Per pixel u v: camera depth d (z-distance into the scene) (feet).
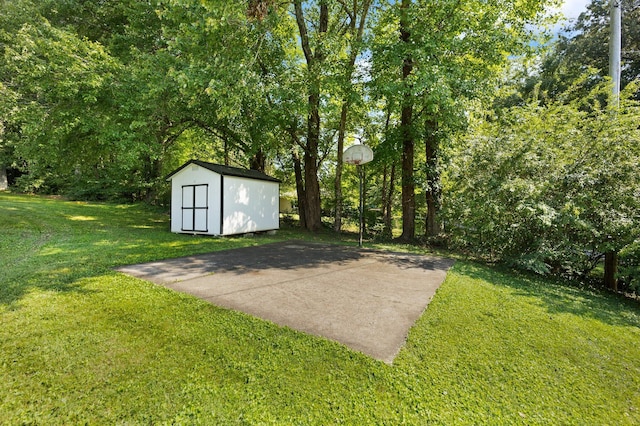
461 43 26.45
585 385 7.02
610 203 17.80
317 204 39.93
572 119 21.68
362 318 9.98
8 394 5.98
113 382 6.42
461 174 23.30
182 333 8.51
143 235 27.09
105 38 41.42
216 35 22.43
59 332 8.35
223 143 50.60
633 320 11.63
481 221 20.97
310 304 11.18
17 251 18.43
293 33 37.76
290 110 30.89
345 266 18.12
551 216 17.39
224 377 6.70
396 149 34.19
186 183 31.04
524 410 6.06
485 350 8.25
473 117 32.22
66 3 37.24
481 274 17.46
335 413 5.77
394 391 6.42
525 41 28.30
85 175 61.21
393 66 28.07
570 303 13.14
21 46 28.25
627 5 39.65
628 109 20.94
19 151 32.73
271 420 5.55
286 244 27.12
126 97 29.30
